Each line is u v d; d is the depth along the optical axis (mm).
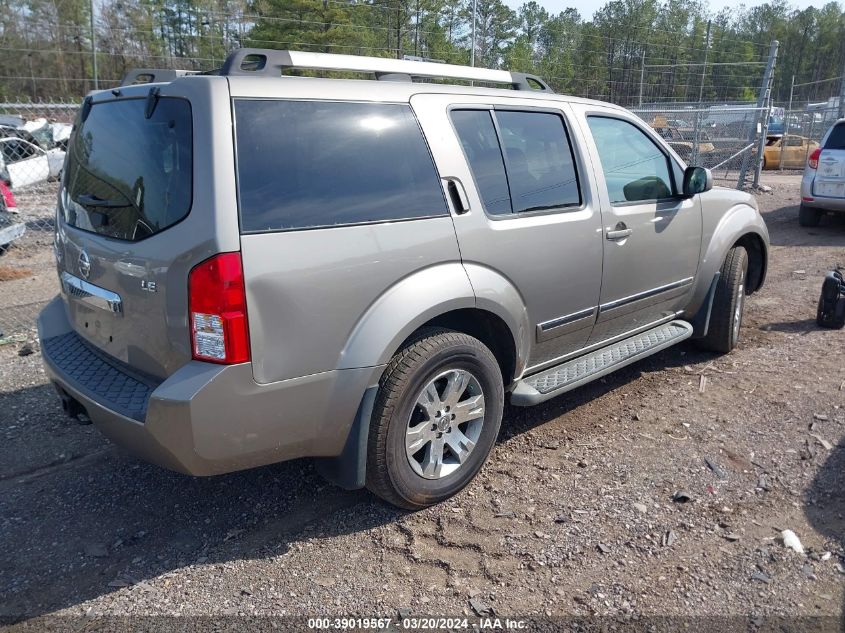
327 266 2846
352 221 2957
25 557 3125
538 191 3781
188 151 2701
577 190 4016
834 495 3434
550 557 3025
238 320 2637
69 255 3373
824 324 5957
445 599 2793
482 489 3576
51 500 3586
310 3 34438
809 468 3688
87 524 3373
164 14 40344
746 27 100438
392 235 3061
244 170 2713
